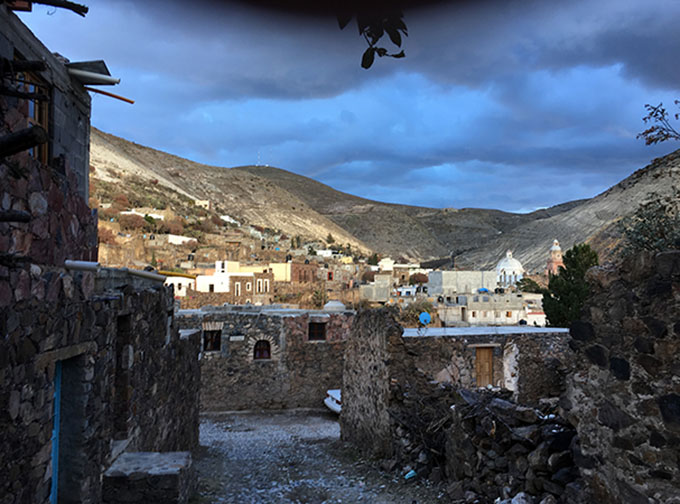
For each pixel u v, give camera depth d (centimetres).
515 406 850
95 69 694
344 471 1200
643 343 546
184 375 1312
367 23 219
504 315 5900
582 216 17450
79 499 665
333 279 9231
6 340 479
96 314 716
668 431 516
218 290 6091
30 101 577
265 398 2177
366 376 1403
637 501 549
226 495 991
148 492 768
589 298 630
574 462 706
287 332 2217
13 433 498
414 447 1137
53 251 597
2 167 473
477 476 875
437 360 1303
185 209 13912
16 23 522
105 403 757
